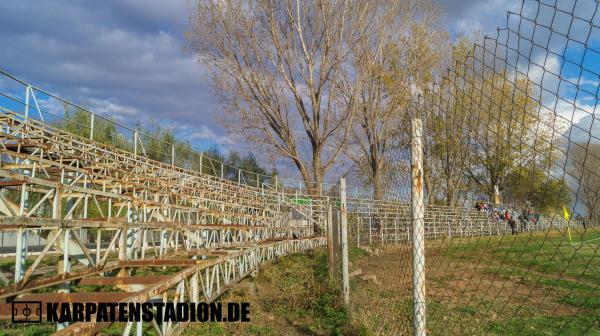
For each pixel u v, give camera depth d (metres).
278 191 32.72
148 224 11.48
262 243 16.73
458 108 4.07
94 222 9.03
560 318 7.66
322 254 18.22
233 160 55.59
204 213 18.81
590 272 9.81
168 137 40.16
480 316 7.56
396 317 6.55
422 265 4.48
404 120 5.68
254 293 11.00
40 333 7.30
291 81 33.31
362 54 30.36
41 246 19.17
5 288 6.54
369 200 8.85
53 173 12.84
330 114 33.00
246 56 32.31
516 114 3.33
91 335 4.15
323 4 31.58
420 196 4.52
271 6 31.97
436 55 24.72
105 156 16.97
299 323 8.39
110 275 9.58
